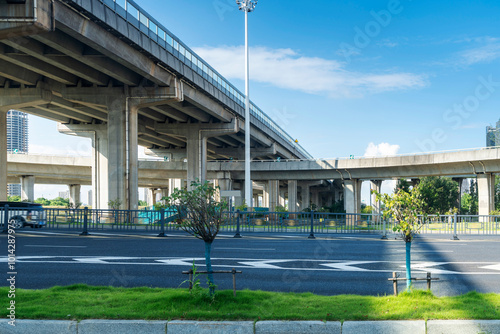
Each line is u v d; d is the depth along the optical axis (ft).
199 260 43.96
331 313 21.09
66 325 19.84
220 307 22.35
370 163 200.64
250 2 156.04
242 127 217.36
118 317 20.57
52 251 50.29
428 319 20.26
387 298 24.73
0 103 137.90
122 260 43.42
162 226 74.49
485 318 20.35
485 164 168.66
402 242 67.46
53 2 82.43
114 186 139.95
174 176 259.80
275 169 228.22
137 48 115.55
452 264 42.68
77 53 106.73
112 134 141.38
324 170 223.10
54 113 191.42
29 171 243.19
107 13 98.63
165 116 209.56
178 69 139.74
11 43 96.58
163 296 24.11
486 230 86.07
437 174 187.62
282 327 19.67
